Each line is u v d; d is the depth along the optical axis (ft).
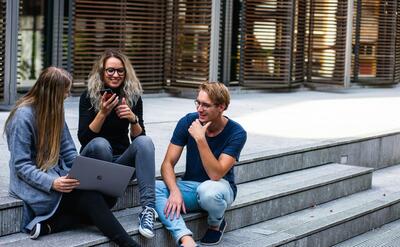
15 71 35.63
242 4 46.85
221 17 46.37
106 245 17.49
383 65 55.67
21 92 38.09
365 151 31.48
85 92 19.11
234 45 47.42
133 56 41.63
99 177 17.35
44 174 17.19
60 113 17.52
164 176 19.29
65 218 17.69
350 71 52.01
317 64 51.78
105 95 18.52
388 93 52.54
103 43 40.19
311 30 51.24
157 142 27.73
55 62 38.58
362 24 53.67
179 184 19.47
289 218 23.17
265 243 20.15
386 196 27.20
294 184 24.56
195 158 19.69
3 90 35.60
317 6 50.93
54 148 17.54
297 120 36.06
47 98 17.37
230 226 21.20
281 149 26.84
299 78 51.08
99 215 17.29
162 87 43.70
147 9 41.88
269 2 47.85
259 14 47.57
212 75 42.78
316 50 51.57
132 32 41.39
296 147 27.43
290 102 44.11
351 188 27.14
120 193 17.65
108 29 40.34
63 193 17.51
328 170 27.50
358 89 54.85
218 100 18.85
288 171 26.63
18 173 17.33
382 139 32.63
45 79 17.40
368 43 54.44
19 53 37.60
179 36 43.06
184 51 43.16
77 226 18.11
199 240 19.97
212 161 18.88
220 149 19.33
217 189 18.92
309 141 29.32
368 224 25.22
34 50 38.06
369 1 53.72
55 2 38.17
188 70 43.24
